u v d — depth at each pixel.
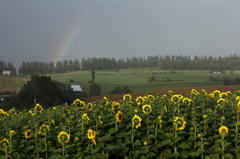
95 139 7.68
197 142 7.85
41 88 76.69
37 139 9.20
